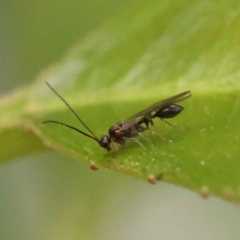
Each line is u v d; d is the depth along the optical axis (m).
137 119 0.05
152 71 0.05
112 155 0.05
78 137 0.05
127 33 0.05
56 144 0.05
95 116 0.05
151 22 0.05
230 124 0.05
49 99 0.05
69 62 0.05
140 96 0.05
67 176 0.05
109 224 0.05
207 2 0.05
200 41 0.05
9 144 0.05
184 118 0.05
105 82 0.05
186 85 0.05
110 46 0.05
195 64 0.05
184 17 0.05
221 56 0.05
